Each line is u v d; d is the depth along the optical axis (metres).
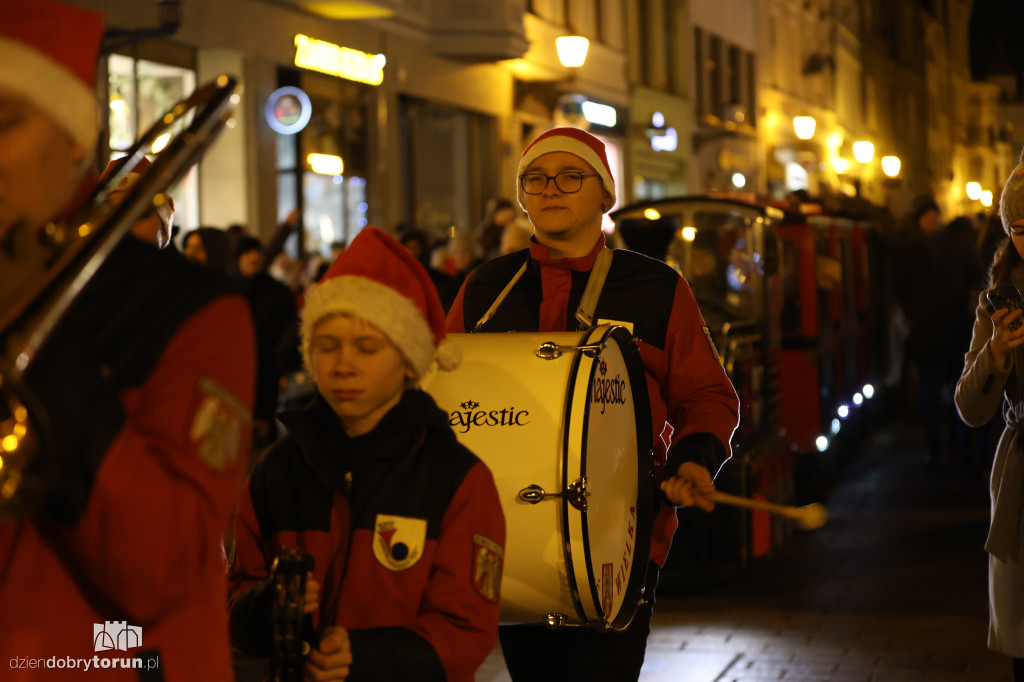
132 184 1.76
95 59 1.84
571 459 3.02
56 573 1.79
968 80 72.62
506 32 18.98
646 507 3.46
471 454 2.54
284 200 15.88
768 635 6.20
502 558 2.51
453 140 20.08
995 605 3.99
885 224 14.96
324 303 2.44
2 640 1.75
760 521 7.42
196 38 13.86
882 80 50.88
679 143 29.33
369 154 17.59
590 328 3.31
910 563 7.71
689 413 3.51
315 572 2.46
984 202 55.66
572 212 3.61
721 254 7.76
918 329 11.16
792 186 37.97
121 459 1.74
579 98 23.86
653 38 28.41
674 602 6.90
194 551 1.78
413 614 2.44
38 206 1.78
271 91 15.20
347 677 2.33
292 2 15.62
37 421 1.60
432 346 2.53
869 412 13.49
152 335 1.85
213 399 1.85
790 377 9.58
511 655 3.52
